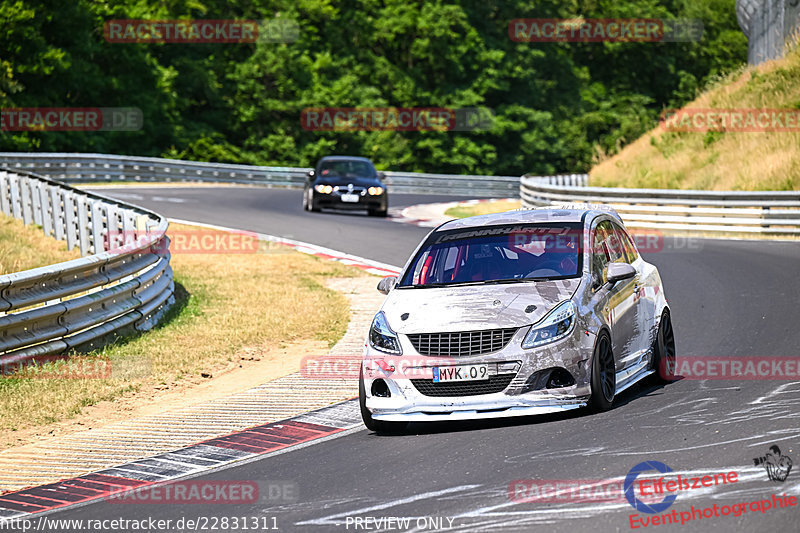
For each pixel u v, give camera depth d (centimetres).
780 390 3244
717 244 7925
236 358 4631
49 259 6638
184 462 2984
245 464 2897
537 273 3253
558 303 3036
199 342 4841
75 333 4600
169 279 5853
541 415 3111
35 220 7981
